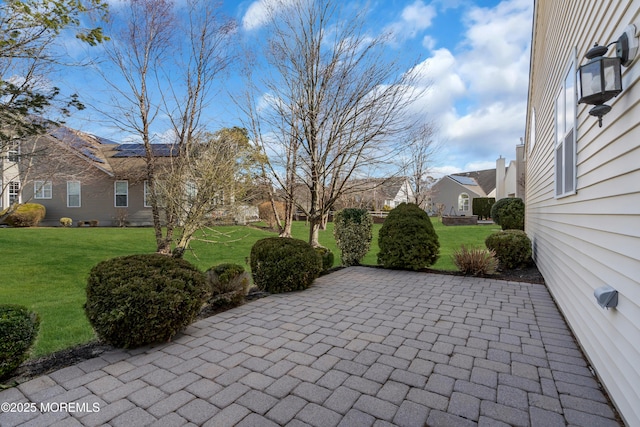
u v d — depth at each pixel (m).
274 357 2.77
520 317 3.83
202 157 6.12
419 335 3.27
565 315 3.75
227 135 6.38
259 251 5.18
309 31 6.08
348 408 2.04
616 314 2.14
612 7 2.36
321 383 2.34
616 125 2.24
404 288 5.30
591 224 2.82
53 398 2.15
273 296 4.84
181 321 3.11
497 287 5.34
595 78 2.11
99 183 15.68
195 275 3.37
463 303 4.41
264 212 15.23
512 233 7.01
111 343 2.95
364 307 4.24
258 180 6.80
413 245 6.73
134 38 6.05
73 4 3.59
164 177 6.31
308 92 6.13
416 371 2.52
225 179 5.98
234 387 2.29
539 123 7.10
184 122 6.47
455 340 3.14
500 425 1.88
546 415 1.98
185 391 2.24
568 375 2.47
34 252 8.20
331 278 6.12
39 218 14.92
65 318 3.91
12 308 2.55
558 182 4.59
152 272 3.15
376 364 2.63
